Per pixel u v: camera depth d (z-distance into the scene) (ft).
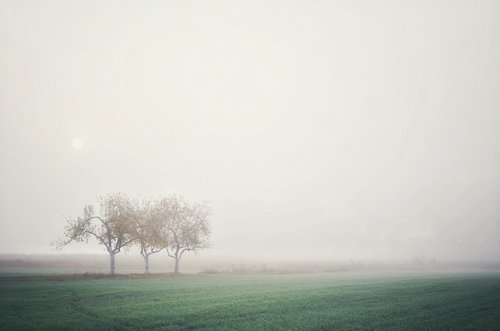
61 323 69.67
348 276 211.00
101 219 180.24
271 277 193.47
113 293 108.99
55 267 219.82
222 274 213.66
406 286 139.85
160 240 186.70
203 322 72.18
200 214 206.59
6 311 79.92
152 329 67.15
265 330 66.28
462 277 196.34
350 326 70.64
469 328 70.69
